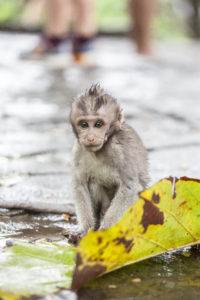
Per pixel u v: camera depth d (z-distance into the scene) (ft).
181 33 159.43
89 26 92.17
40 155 41.27
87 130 27.89
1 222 28.37
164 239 22.38
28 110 57.16
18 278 20.25
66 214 29.99
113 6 175.42
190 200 22.75
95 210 30.89
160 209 22.06
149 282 20.94
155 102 62.90
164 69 93.40
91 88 29.17
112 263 20.89
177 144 44.52
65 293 19.51
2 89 68.85
